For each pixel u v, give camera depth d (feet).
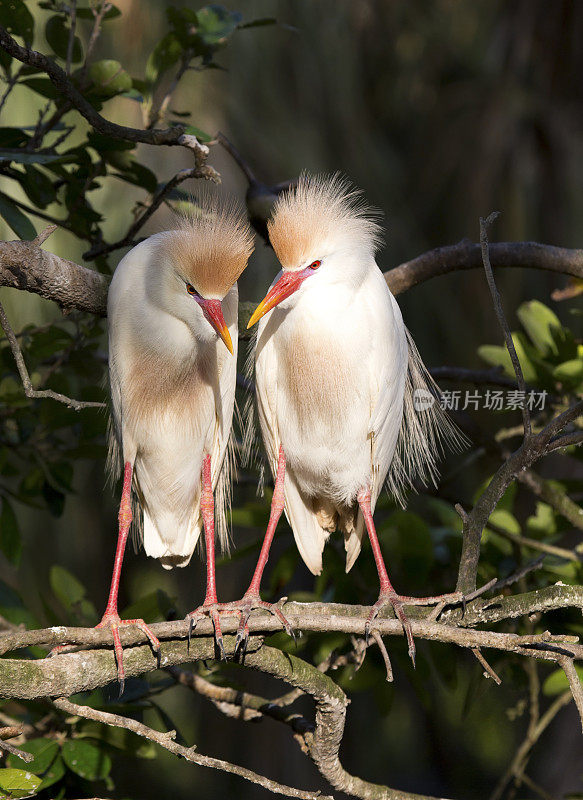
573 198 31.17
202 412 16.57
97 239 18.22
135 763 38.27
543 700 32.48
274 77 30.30
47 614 18.49
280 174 30.01
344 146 31.27
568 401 20.65
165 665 12.93
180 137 15.05
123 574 35.09
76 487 31.86
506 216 31.22
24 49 13.35
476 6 34.63
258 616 13.35
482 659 12.76
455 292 31.22
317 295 16.17
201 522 17.35
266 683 33.47
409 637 13.00
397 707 38.29
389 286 19.49
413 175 33.12
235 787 35.35
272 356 17.22
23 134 16.90
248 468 25.55
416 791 38.93
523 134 31.89
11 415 19.92
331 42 31.04
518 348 20.65
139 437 16.38
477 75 33.73
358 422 16.92
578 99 32.27
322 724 13.79
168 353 15.90
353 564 18.72
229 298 16.43
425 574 18.93
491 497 14.33
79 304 16.28
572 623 18.29
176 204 18.34
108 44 26.58
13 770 12.25
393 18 34.14
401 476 19.97
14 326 24.49
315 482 17.60
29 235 15.53
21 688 11.76
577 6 31.73
